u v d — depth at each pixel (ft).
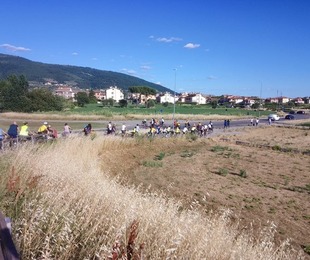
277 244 35.32
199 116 283.59
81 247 16.22
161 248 15.89
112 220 17.90
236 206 48.65
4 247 10.41
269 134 183.73
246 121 278.26
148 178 63.98
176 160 88.22
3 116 210.18
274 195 56.85
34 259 13.50
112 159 73.87
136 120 228.02
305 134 186.29
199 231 19.43
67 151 52.19
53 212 16.53
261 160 95.66
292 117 333.62
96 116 220.02
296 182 68.49
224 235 20.90
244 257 18.92
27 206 18.17
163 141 116.06
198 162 86.84
